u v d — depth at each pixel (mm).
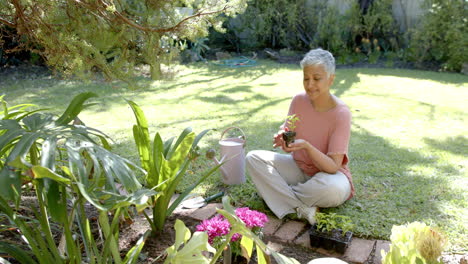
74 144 1495
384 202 2906
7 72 8023
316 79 2559
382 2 9875
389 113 5344
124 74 2328
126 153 3895
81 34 2227
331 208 2811
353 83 7238
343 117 2668
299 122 2854
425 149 4004
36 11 2121
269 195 2807
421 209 2785
